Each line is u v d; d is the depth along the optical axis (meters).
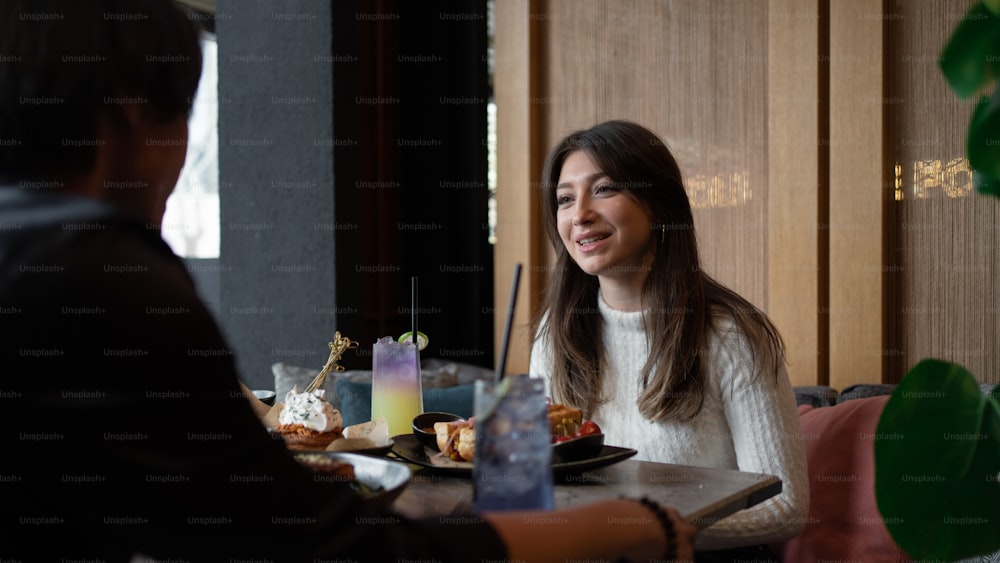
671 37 2.79
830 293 2.45
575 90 3.01
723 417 1.62
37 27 0.74
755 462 1.53
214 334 0.73
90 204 0.72
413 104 3.79
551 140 3.07
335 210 3.07
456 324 3.83
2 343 0.67
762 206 2.60
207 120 3.97
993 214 2.19
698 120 2.74
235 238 3.33
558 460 1.22
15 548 0.70
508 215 3.13
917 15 2.29
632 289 1.70
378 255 3.67
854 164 2.39
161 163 0.81
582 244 1.67
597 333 1.76
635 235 1.64
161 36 0.78
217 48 3.32
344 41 3.09
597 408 1.75
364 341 3.39
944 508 0.61
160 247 0.75
